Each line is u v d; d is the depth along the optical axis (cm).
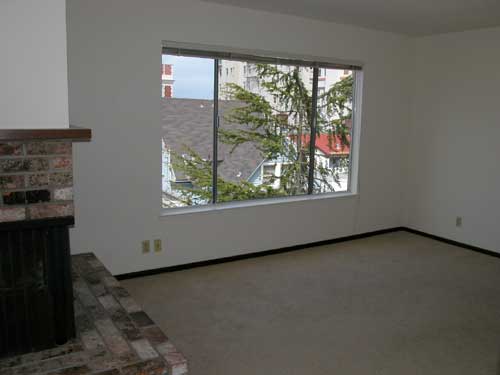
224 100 421
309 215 490
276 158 466
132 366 207
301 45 445
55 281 220
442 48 508
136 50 363
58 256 220
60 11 197
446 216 522
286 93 459
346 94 505
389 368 264
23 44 192
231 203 444
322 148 498
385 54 514
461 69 491
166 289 372
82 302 266
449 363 270
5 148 201
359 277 409
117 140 367
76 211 359
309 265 439
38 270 217
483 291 381
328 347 286
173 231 407
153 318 321
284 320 322
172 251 409
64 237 220
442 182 523
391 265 444
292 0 375
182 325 312
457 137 502
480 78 475
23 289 215
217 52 402
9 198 205
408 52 534
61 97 201
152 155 384
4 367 206
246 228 448
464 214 504
